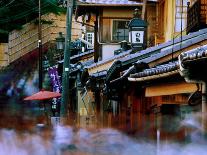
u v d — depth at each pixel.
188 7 20.77
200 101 10.46
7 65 53.09
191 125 9.66
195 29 19.66
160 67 12.57
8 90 48.56
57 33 55.25
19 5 51.47
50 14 55.09
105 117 19.62
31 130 13.74
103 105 28.52
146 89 14.33
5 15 51.53
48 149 11.09
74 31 55.53
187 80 9.69
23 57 53.47
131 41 21.03
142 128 11.74
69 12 24.62
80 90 35.53
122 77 15.42
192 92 11.28
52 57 49.16
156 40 25.33
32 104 35.56
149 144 10.32
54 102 35.91
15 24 54.16
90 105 34.84
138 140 10.62
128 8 32.47
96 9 32.62
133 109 18.62
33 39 54.59
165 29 24.84
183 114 12.44
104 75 23.62
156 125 11.39
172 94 12.58
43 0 52.09
